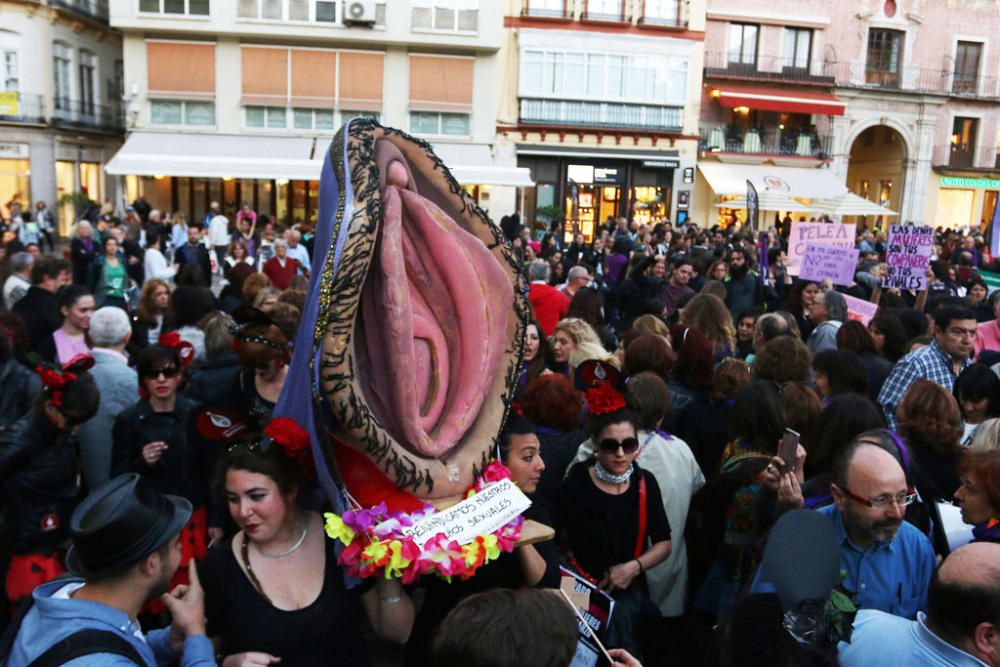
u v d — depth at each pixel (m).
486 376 2.55
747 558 3.46
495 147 28.06
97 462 4.35
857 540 2.90
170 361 3.86
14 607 3.62
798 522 2.12
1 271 8.22
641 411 3.90
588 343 5.47
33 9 25.78
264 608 2.35
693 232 20.97
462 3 26.00
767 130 30.69
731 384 4.49
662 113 28.94
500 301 2.62
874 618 2.28
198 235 13.09
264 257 16.09
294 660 2.34
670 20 28.50
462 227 2.67
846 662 2.22
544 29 27.66
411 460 2.32
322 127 26.44
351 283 2.17
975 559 2.06
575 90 28.17
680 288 9.52
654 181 29.66
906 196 32.72
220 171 22.03
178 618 2.24
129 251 13.68
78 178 28.88
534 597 1.88
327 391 2.17
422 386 2.44
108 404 4.40
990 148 33.47
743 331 7.32
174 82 25.50
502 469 2.60
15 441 3.60
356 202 2.24
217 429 2.69
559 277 12.92
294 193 27.45
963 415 4.67
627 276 10.13
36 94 26.25
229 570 2.39
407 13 25.73
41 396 3.69
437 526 2.32
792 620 1.99
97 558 2.04
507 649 1.73
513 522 2.53
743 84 29.97
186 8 24.88
